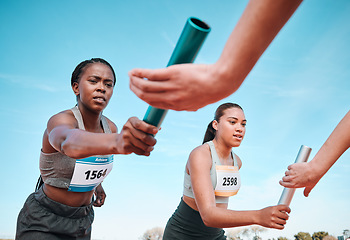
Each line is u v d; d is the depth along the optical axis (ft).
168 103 2.52
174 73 2.36
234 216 6.72
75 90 7.41
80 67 7.26
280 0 2.08
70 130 4.60
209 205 7.51
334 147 5.81
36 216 7.16
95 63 7.20
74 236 7.55
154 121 3.20
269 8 2.11
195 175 8.31
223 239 9.96
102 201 9.41
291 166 6.28
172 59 2.63
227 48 2.28
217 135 9.63
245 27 2.20
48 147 6.97
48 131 6.61
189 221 9.34
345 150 5.79
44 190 7.36
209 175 8.38
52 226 7.15
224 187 9.24
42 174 7.29
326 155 5.91
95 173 7.41
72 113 7.23
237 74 2.29
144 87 2.45
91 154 3.81
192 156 8.79
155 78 2.42
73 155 4.01
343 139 5.71
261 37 2.19
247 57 2.23
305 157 6.42
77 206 7.57
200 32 2.43
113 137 3.55
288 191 6.33
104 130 7.91
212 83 2.32
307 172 6.03
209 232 9.39
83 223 7.68
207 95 2.40
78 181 7.22
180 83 2.38
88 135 3.86
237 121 9.37
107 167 7.68
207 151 9.07
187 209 9.38
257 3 2.16
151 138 3.16
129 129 3.15
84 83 7.07
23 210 7.43
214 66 2.31
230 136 9.33
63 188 7.25
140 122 3.09
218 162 9.21
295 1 2.11
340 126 5.85
